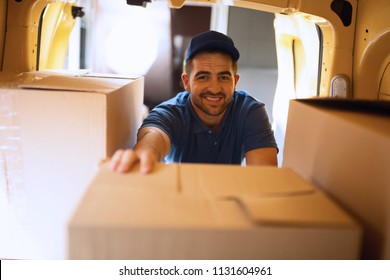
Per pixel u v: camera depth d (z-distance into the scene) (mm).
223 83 1304
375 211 539
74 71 1383
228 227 490
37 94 869
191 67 1341
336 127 664
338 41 1360
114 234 481
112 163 676
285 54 1760
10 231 952
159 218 502
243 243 493
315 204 559
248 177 663
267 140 1359
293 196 587
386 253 511
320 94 1449
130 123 1175
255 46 3055
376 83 1346
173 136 1314
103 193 566
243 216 522
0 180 915
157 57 2998
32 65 1405
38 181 911
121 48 2934
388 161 514
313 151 754
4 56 1345
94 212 509
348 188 614
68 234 479
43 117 878
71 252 485
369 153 558
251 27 3016
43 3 1368
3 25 1329
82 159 889
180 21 2969
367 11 1301
